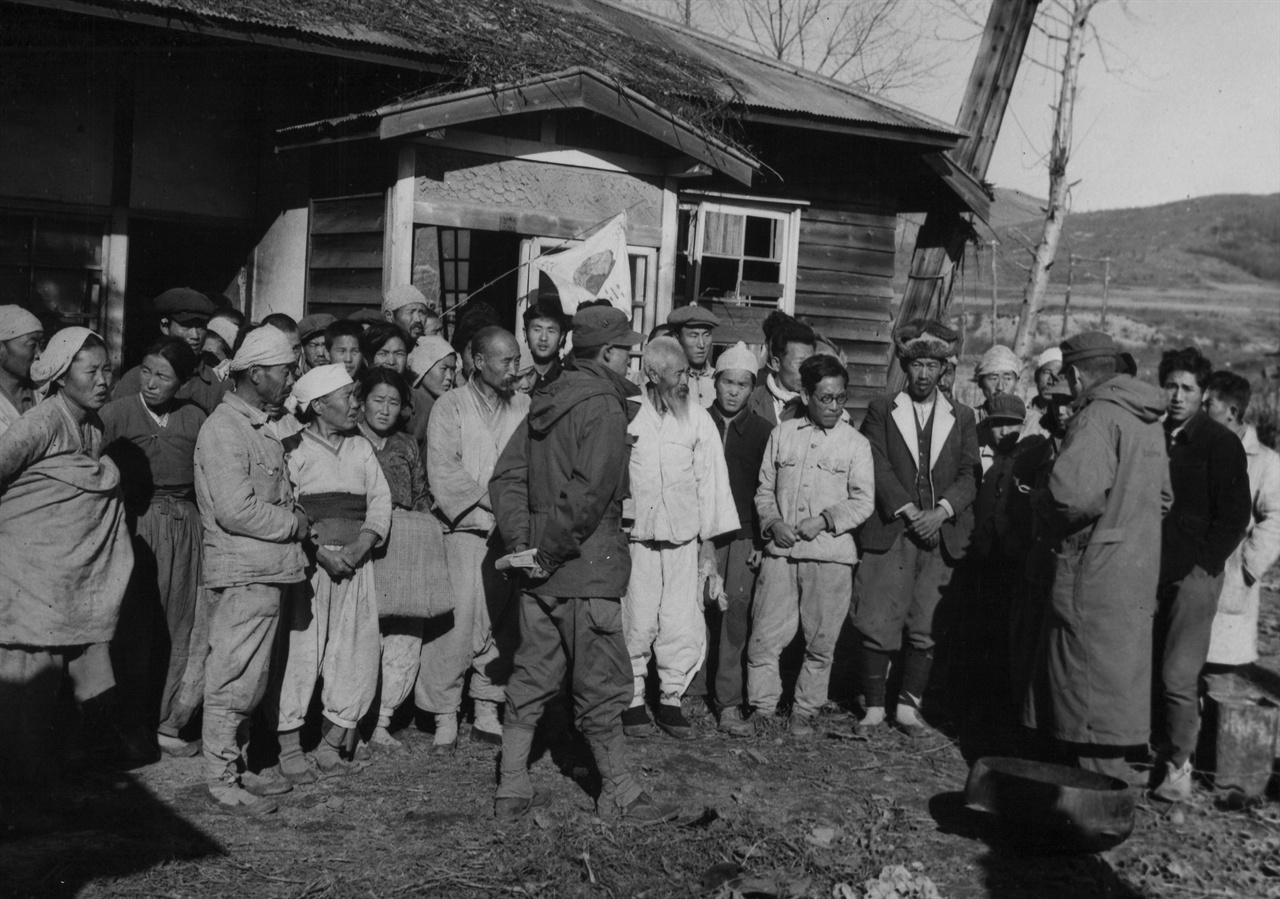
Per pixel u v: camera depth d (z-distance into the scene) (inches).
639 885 168.4
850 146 415.5
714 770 217.8
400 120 279.4
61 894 154.9
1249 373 1081.4
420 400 238.5
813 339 269.0
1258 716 212.7
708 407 259.9
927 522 239.9
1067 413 226.1
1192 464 214.1
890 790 213.2
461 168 305.0
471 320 258.7
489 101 291.4
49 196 318.3
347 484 203.3
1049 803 180.7
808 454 240.5
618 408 188.1
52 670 181.6
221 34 269.7
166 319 232.2
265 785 192.2
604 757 191.0
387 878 165.6
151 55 322.3
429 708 217.6
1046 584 211.9
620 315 198.1
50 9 260.7
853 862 179.9
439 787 199.9
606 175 332.5
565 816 188.9
